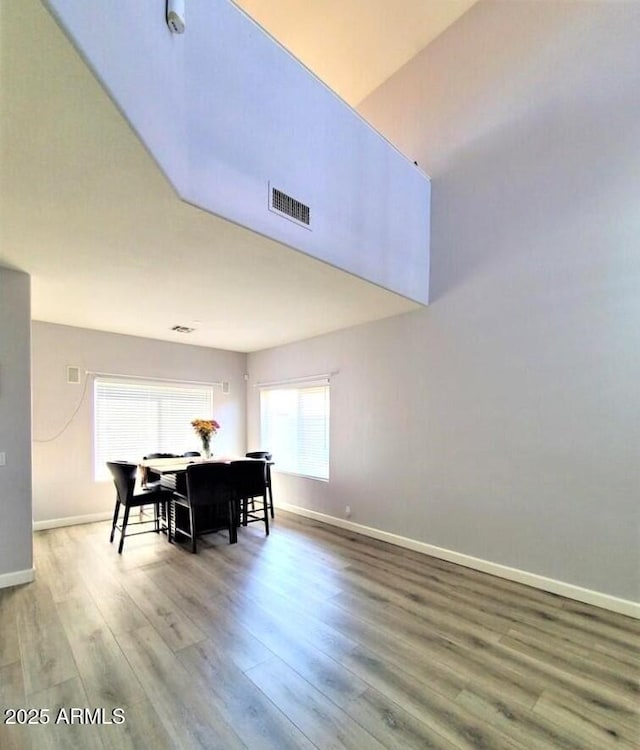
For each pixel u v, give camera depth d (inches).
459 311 143.1
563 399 117.0
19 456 121.6
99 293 137.9
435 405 149.0
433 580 124.3
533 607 107.1
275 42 96.1
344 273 118.3
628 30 109.3
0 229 90.8
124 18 57.3
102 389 196.9
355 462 178.9
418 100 162.1
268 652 85.8
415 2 149.2
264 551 149.9
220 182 83.0
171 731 64.5
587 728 65.7
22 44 46.4
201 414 234.5
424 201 151.6
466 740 63.1
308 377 207.3
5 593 113.5
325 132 110.6
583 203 115.1
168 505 166.6
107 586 118.3
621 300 107.5
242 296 141.2
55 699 71.4
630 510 104.4
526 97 129.2
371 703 71.0
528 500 123.0
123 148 63.9
